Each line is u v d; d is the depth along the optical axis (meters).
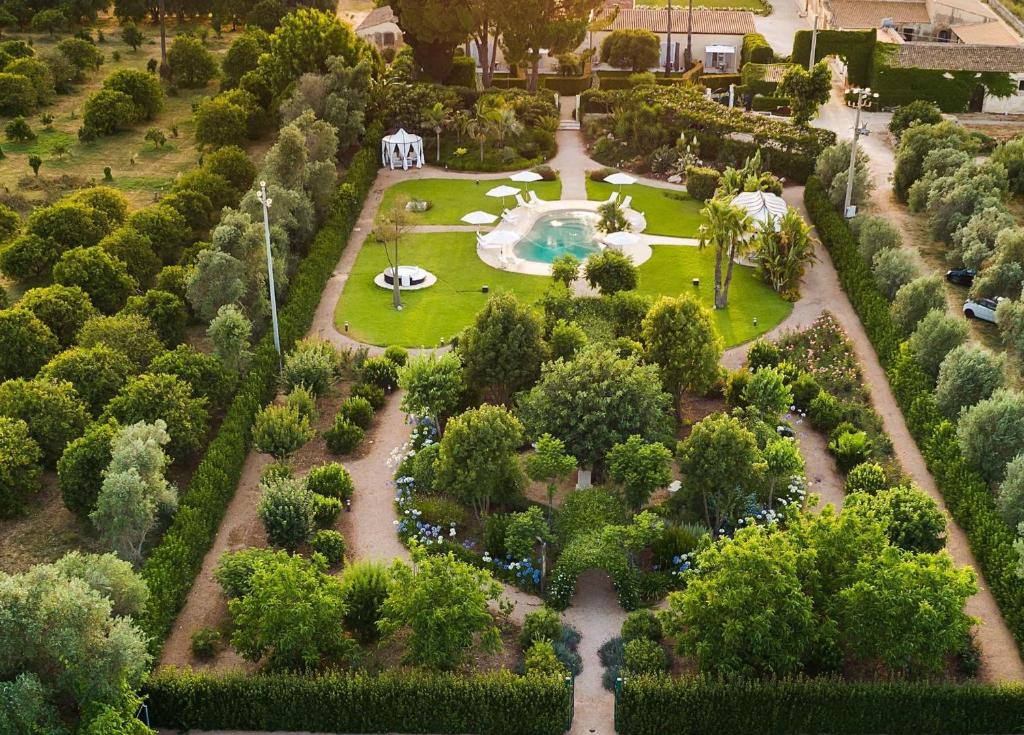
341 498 55.84
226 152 94.62
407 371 59.72
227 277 67.56
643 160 105.88
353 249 87.75
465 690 41.62
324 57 108.00
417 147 105.81
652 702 41.38
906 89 117.06
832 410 62.09
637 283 75.12
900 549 46.72
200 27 151.25
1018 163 93.25
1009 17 136.50
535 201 95.88
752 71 124.50
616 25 137.75
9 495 54.25
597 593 49.88
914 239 88.06
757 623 40.97
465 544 52.75
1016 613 46.28
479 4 116.94
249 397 61.41
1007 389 59.34
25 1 145.25
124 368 62.03
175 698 41.84
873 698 41.25
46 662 39.59
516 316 61.22
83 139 108.94
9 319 64.31
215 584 50.06
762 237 79.38
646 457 52.03
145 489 49.94
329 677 41.97
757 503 54.03
